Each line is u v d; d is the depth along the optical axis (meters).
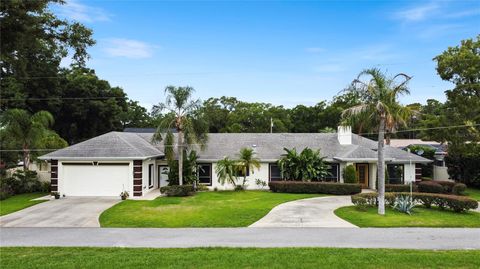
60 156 26.27
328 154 31.50
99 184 26.56
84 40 23.14
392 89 19.67
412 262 10.31
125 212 20.39
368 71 19.73
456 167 34.09
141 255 11.42
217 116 61.75
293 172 29.44
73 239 14.75
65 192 26.55
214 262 10.38
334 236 14.86
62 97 50.19
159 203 23.31
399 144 50.88
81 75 52.19
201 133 28.39
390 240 14.12
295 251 11.81
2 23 17.58
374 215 19.16
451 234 15.25
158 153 30.80
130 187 26.22
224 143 33.19
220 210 20.70
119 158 25.95
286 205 22.48
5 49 19.25
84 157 26.11
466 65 31.20
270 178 31.00
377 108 19.39
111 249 12.61
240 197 25.89
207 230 16.23
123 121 70.44
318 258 10.77
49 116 32.59
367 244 13.45
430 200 21.16
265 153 31.61
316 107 61.53
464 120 32.31
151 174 30.11
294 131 62.12
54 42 23.27
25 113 30.86
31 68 42.91
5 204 23.84
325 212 20.25
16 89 43.19
